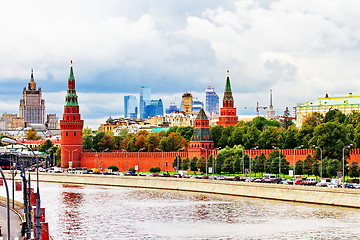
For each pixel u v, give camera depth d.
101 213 188.38
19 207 182.12
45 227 108.81
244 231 155.00
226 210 189.75
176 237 149.25
